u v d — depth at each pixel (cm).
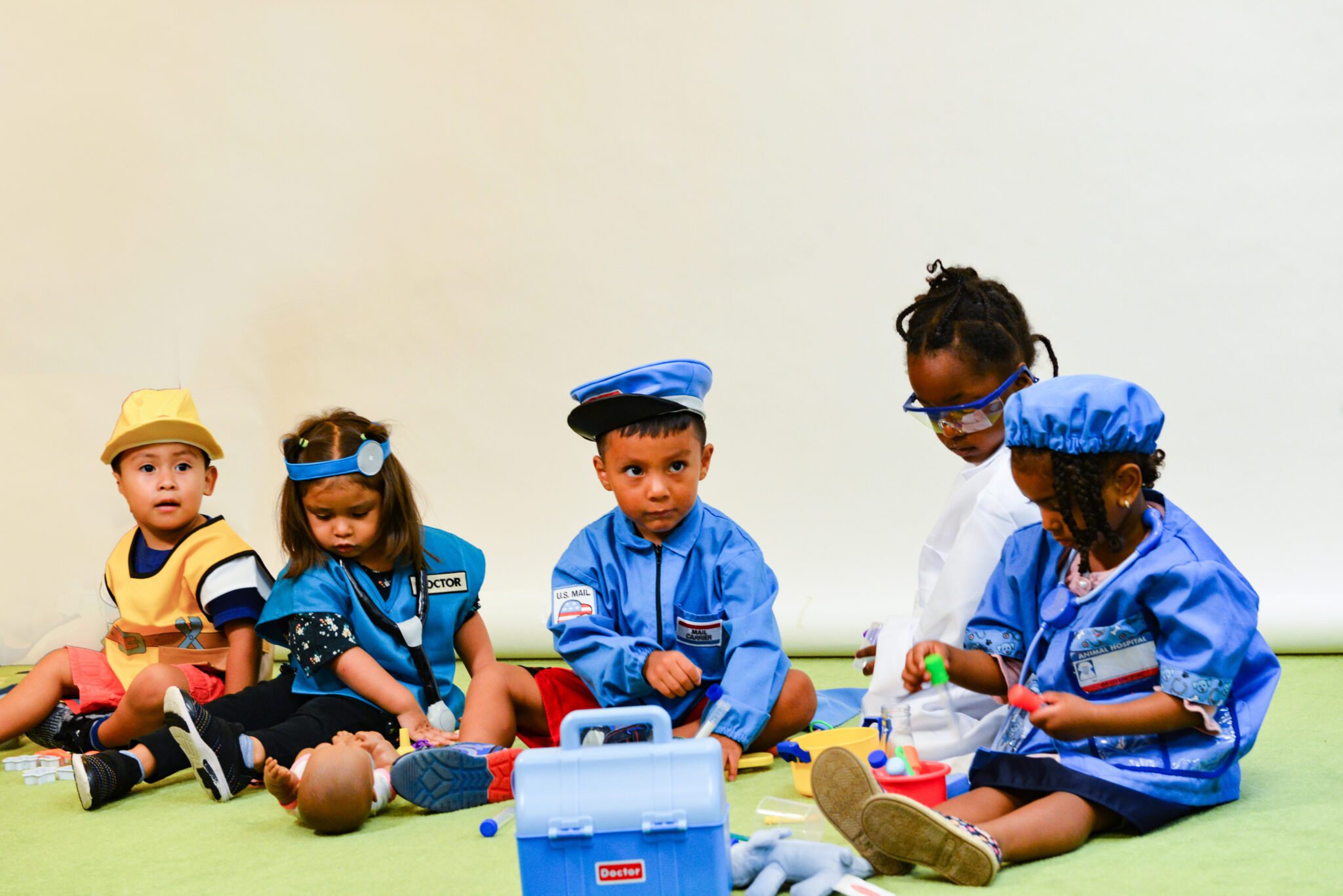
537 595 382
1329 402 342
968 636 190
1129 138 355
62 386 416
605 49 395
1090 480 164
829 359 381
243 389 417
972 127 368
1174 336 353
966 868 144
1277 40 345
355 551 247
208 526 279
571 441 402
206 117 416
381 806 198
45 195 418
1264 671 173
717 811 133
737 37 385
